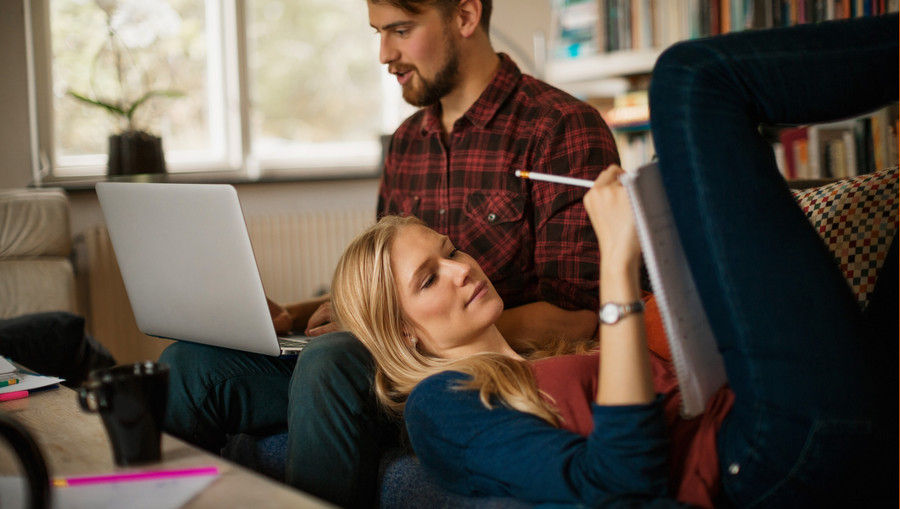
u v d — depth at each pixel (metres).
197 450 1.10
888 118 2.34
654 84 1.07
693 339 1.10
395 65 1.87
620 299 1.05
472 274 1.45
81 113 3.49
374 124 4.40
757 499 1.06
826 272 1.02
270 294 3.74
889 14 1.06
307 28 4.15
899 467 1.03
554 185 1.76
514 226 1.81
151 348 3.37
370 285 1.42
